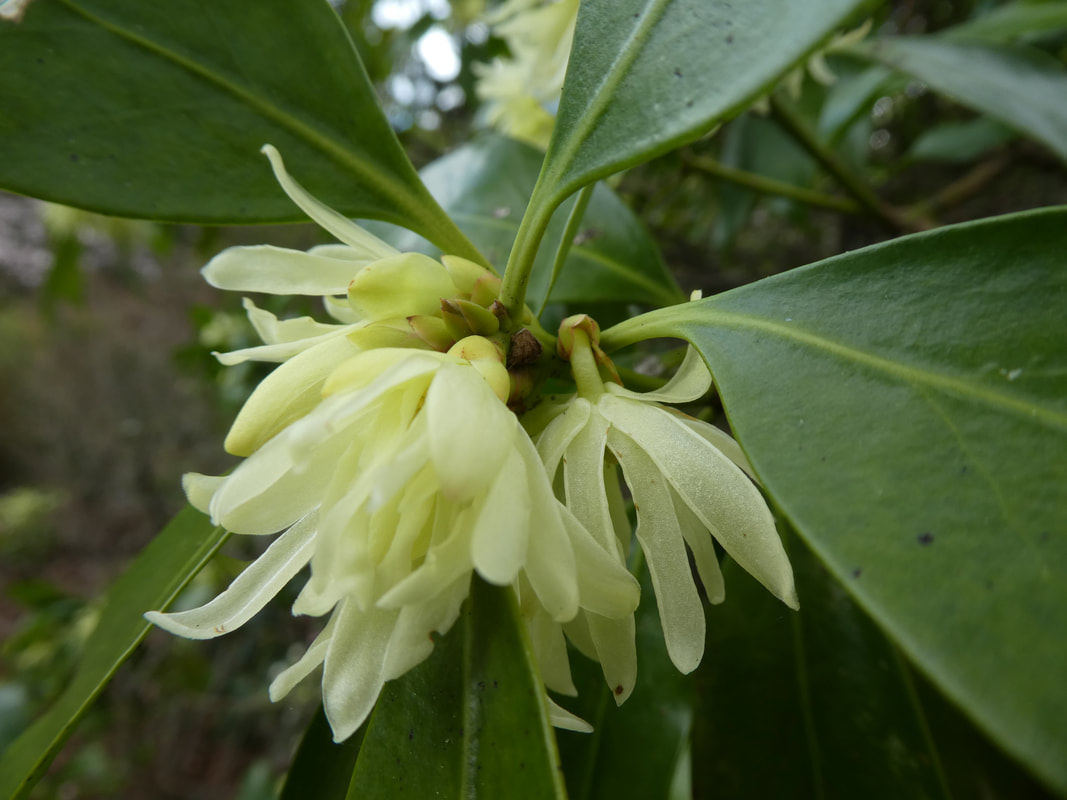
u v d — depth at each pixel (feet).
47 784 0.80
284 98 0.20
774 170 0.50
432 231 0.21
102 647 0.20
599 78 0.17
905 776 0.22
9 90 0.18
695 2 0.16
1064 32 0.49
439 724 0.15
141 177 0.19
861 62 0.49
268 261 0.17
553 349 0.18
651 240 0.29
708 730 0.23
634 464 0.15
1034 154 0.50
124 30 0.19
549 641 0.16
